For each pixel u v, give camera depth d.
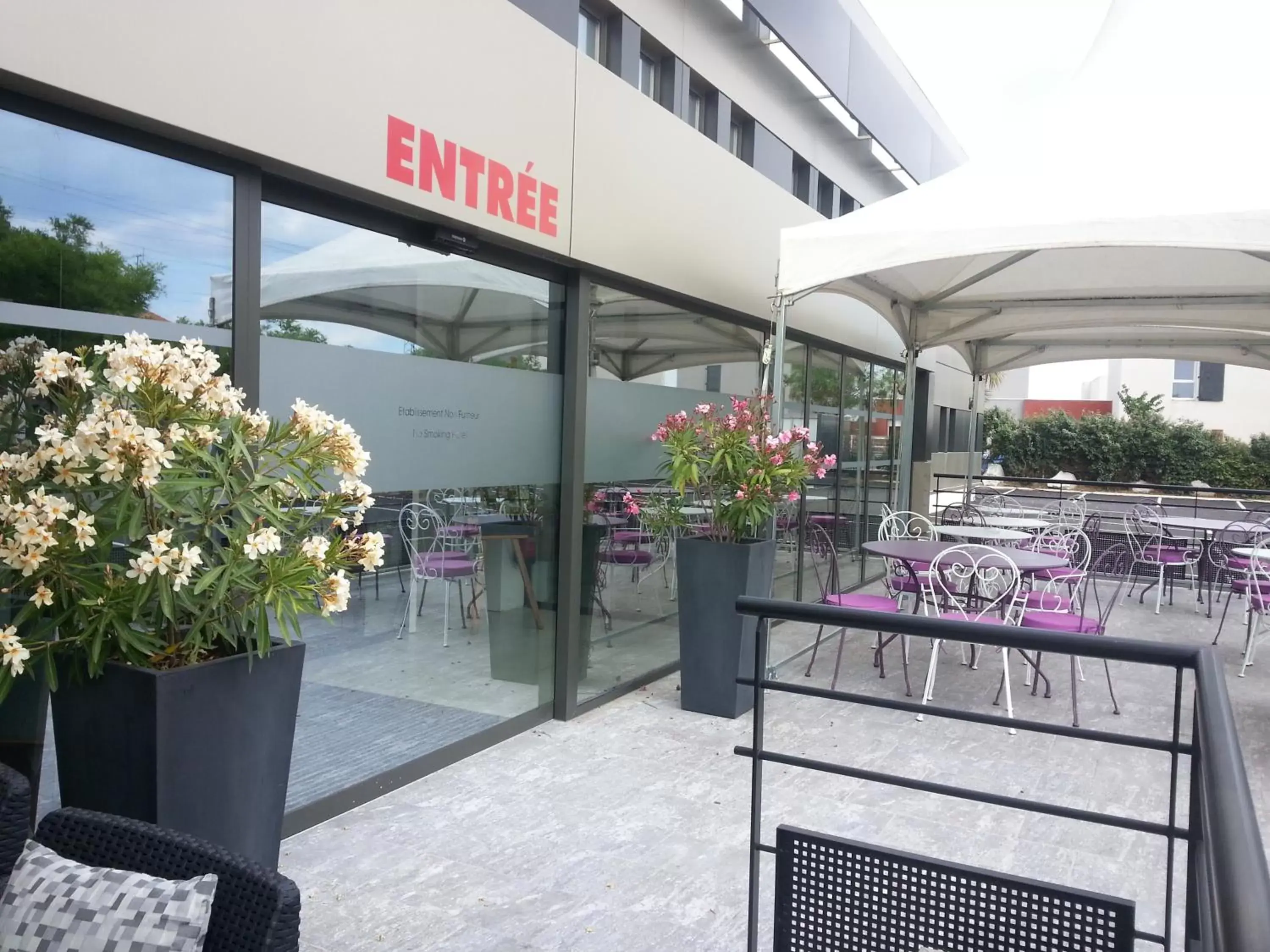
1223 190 3.76
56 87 2.05
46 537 1.73
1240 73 4.26
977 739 4.21
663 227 4.81
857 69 7.31
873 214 4.72
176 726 1.89
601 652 4.71
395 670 3.45
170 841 1.50
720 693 4.45
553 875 2.78
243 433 2.15
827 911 1.95
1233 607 7.98
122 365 1.88
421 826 3.11
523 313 4.02
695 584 4.46
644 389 4.95
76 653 1.96
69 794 2.04
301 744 3.07
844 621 1.93
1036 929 1.76
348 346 3.10
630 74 4.50
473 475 3.75
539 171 3.79
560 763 3.76
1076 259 6.05
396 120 3.03
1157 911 2.67
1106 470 21.62
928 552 5.03
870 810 3.34
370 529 3.24
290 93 2.64
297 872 2.75
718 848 2.99
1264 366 9.06
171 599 1.88
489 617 3.93
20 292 2.15
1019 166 4.50
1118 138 4.29
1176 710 1.66
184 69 2.33
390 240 3.27
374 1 2.92
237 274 2.63
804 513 7.33
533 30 3.72
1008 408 28.53
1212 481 21.00
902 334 7.87
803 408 7.23
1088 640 1.65
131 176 2.37
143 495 1.92
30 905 1.39
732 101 5.58
